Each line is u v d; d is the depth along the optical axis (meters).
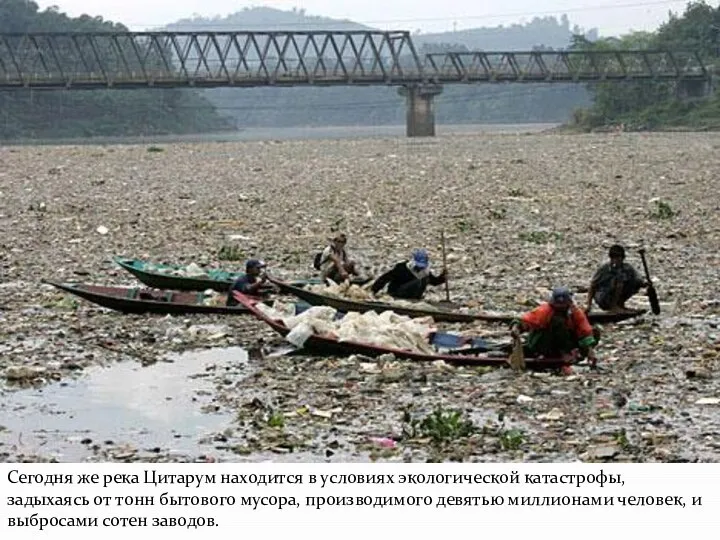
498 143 91.19
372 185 48.69
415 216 37.69
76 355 18.91
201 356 18.80
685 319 21.02
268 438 14.16
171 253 30.42
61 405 16.00
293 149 84.19
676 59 153.25
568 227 34.66
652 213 37.47
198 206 41.50
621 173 54.03
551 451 13.45
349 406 15.50
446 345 18.34
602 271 20.84
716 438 13.80
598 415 14.80
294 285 22.44
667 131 131.25
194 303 22.06
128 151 81.94
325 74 126.06
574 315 17.02
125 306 21.91
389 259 29.17
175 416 15.37
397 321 18.94
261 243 32.16
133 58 195.38
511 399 15.57
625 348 18.55
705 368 17.14
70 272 27.36
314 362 17.94
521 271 26.92
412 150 80.44
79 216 38.84
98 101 185.25
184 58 121.50
